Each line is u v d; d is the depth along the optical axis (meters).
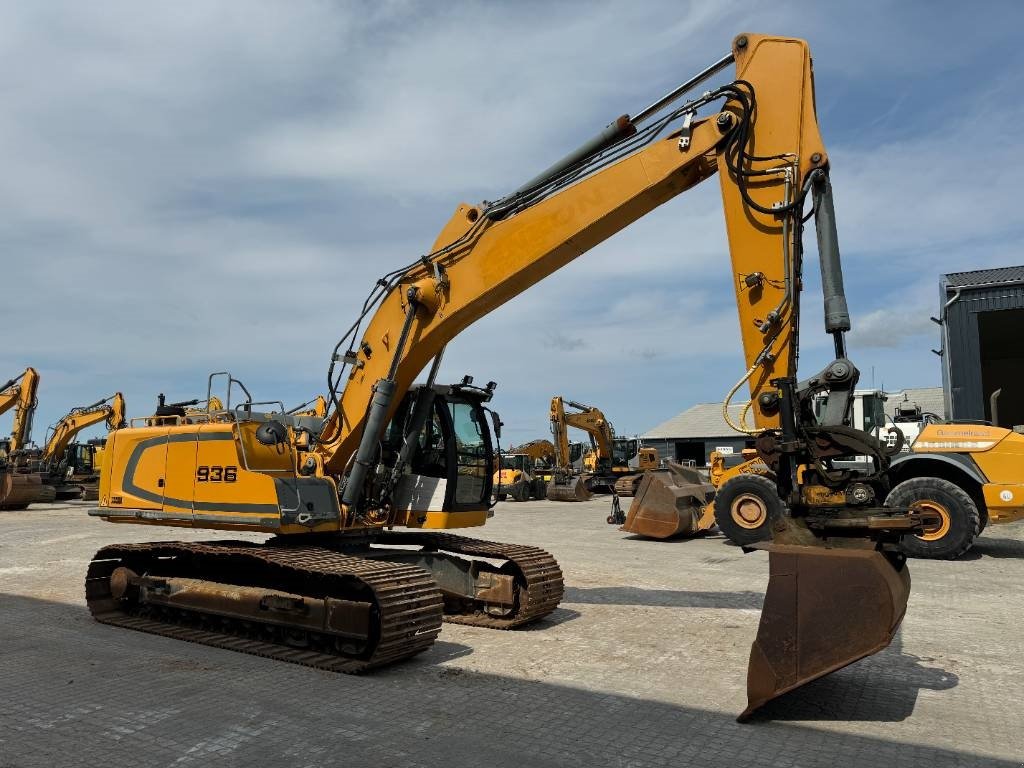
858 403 14.99
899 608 4.73
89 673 5.98
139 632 7.48
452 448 7.89
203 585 7.33
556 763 4.15
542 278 7.00
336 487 7.43
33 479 24.45
